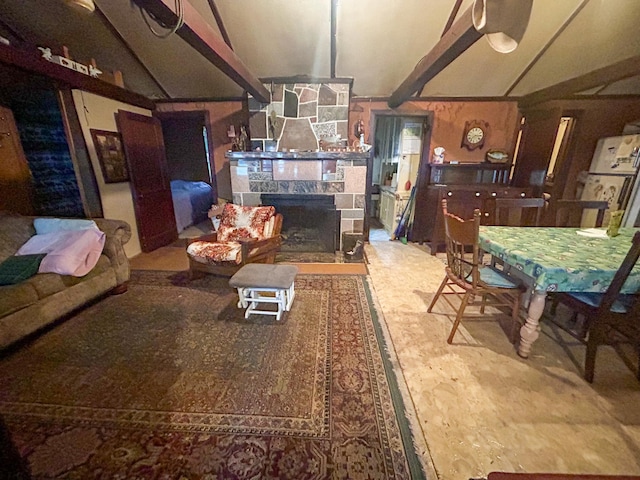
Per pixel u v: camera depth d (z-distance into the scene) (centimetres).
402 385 159
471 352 187
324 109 390
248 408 144
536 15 278
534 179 380
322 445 126
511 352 188
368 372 169
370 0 267
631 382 162
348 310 238
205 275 303
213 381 161
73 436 129
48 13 278
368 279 300
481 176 440
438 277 308
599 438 130
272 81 384
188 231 500
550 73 356
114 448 124
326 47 331
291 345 192
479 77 372
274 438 129
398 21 291
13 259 206
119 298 256
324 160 371
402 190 449
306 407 145
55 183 327
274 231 313
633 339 149
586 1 261
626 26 276
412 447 125
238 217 318
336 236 382
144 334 204
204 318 224
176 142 634
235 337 201
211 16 290
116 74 346
